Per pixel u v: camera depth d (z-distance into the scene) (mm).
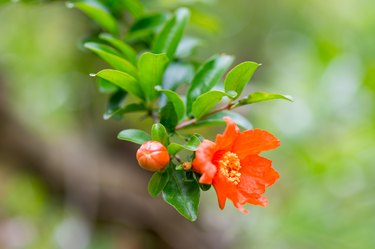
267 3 1304
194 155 466
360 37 1130
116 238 873
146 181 867
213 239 888
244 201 466
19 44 938
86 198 819
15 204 1074
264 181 472
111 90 523
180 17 527
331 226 932
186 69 534
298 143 1032
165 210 849
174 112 484
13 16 879
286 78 1247
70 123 1035
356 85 1053
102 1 571
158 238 853
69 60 889
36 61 990
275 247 936
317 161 999
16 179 962
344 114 1043
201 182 444
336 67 1089
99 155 869
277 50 1328
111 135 886
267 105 1052
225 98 525
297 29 1303
